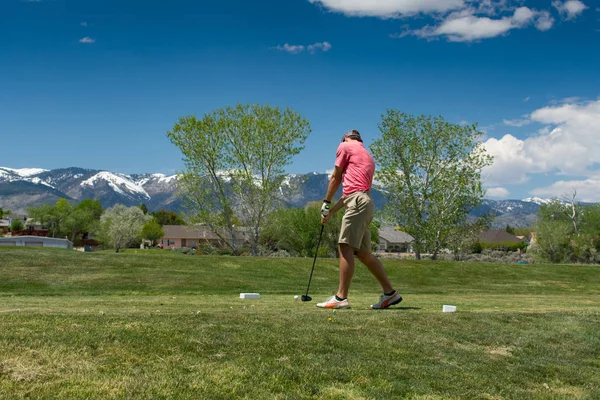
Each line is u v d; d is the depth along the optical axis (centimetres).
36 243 7712
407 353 416
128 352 359
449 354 429
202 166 3691
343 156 647
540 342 492
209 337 407
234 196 3769
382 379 353
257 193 3728
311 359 377
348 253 652
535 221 6250
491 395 347
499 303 891
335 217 5369
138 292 1170
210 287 1309
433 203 3672
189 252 6944
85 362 335
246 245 4253
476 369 398
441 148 3684
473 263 2166
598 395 371
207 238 4366
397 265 2014
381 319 525
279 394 311
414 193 3709
